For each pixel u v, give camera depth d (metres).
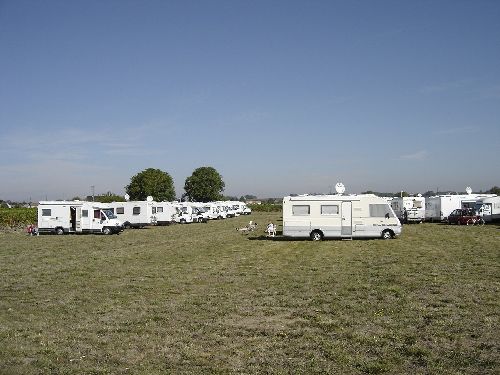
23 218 51.75
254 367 7.40
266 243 28.47
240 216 76.31
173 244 28.55
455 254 21.05
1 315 10.91
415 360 7.64
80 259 21.39
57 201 38.25
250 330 9.49
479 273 15.73
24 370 7.32
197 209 59.47
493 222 45.44
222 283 14.80
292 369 7.30
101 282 15.23
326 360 7.71
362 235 29.45
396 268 17.16
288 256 21.72
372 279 14.97
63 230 38.00
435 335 8.93
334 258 20.58
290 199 29.95
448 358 7.70
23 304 12.05
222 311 11.06
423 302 11.64
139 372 7.21
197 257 21.80
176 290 13.73
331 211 29.56
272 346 8.47
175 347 8.45
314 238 29.72
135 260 20.83
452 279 14.68
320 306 11.47
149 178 100.38
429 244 25.81
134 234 37.56
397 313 10.60
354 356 7.82
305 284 14.37
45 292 13.65
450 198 46.47
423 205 47.81
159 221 49.91
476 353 7.92
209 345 8.55
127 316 10.70
